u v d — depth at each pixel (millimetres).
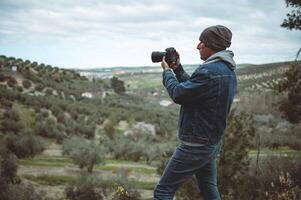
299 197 7734
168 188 2943
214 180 3240
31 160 37531
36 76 109250
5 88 76125
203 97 2793
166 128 69438
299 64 17188
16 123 48719
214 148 2914
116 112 85438
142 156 45312
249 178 15039
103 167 38000
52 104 71250
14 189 19938
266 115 66125
